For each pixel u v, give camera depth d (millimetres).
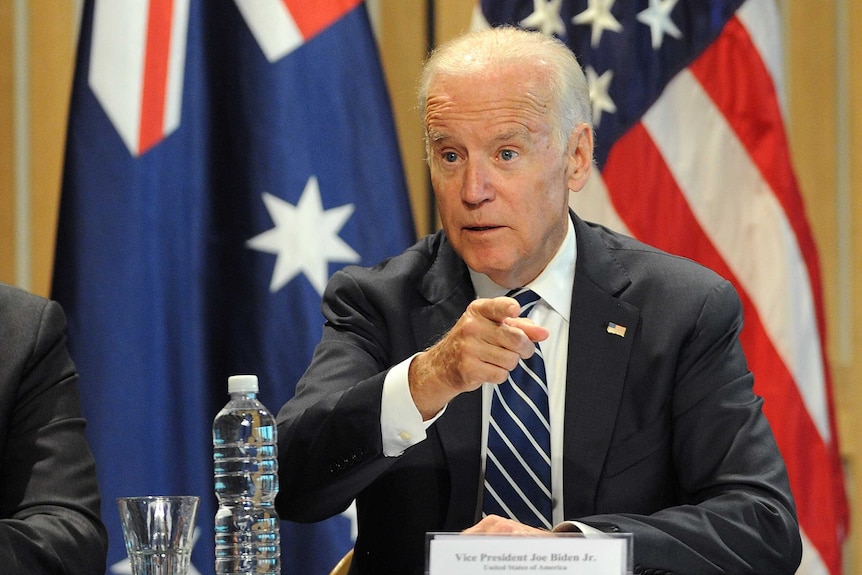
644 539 7258
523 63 8133
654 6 14547
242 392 7266
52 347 8656
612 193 14211
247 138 13023
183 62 12977
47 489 8094
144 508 6750
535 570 5883
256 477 7973
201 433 12656
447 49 8312
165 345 12664
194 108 12984
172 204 12828
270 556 7926
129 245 12578
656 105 14391
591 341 8492
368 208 13156
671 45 14500
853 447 17094
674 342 8422
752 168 14336
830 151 17266
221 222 13016
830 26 17312
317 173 13094
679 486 8461
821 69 17312
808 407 14008
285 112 13039
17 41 15445
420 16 16172
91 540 7934
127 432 12383
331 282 9234
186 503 6836
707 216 14305
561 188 8359
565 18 14453
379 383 7672
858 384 17172
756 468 8047
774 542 7613
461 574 5883
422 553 8211
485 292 8797
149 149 12797
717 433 8242
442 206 8211
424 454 8344
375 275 9109
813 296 14312
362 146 13219
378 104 13312
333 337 8852
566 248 8789
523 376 8445
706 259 14250
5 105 15391
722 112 14406
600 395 8344
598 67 14438
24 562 7441
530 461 8273
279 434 8117
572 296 8648
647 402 8367
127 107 12812
